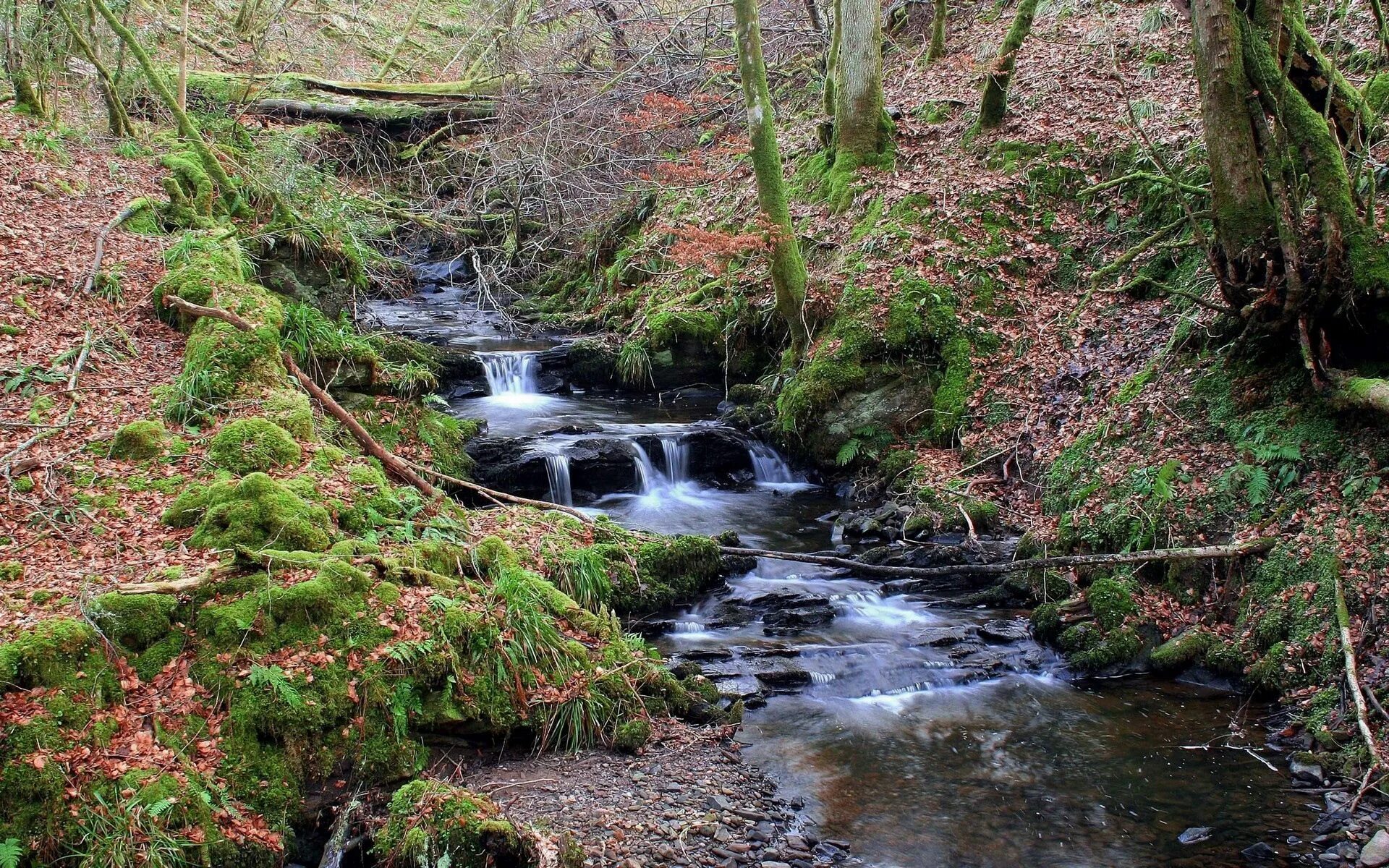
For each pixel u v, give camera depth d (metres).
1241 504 7.95
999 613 8.51
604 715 6.19
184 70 14.15
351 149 20.50
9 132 11.70
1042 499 9.91
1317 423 7.89
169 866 4.53
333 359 9.59
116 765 4.75
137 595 5.47
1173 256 11.04
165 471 7.05
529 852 4.69
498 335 16.20
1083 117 13.70
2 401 7.43
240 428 7.34
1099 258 12.11
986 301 12.20
